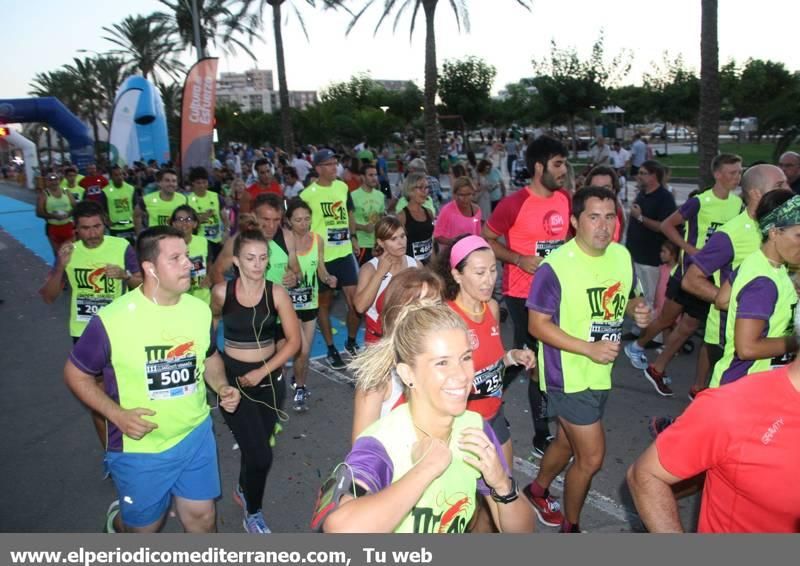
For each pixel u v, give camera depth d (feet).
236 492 14.38
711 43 36.47
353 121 139.33
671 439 6.73
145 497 10.35
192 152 56.70
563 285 11.78
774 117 67.51
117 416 9.83
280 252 17.95
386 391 8.59
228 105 157.79
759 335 10.68
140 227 37.22
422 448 6.42
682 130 176.55
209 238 32.32
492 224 17.30
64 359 25.34
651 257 23.13
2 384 22.84
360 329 27.45
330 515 5.90
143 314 10.07
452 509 7.02
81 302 16.94
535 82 116.37
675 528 6.80
